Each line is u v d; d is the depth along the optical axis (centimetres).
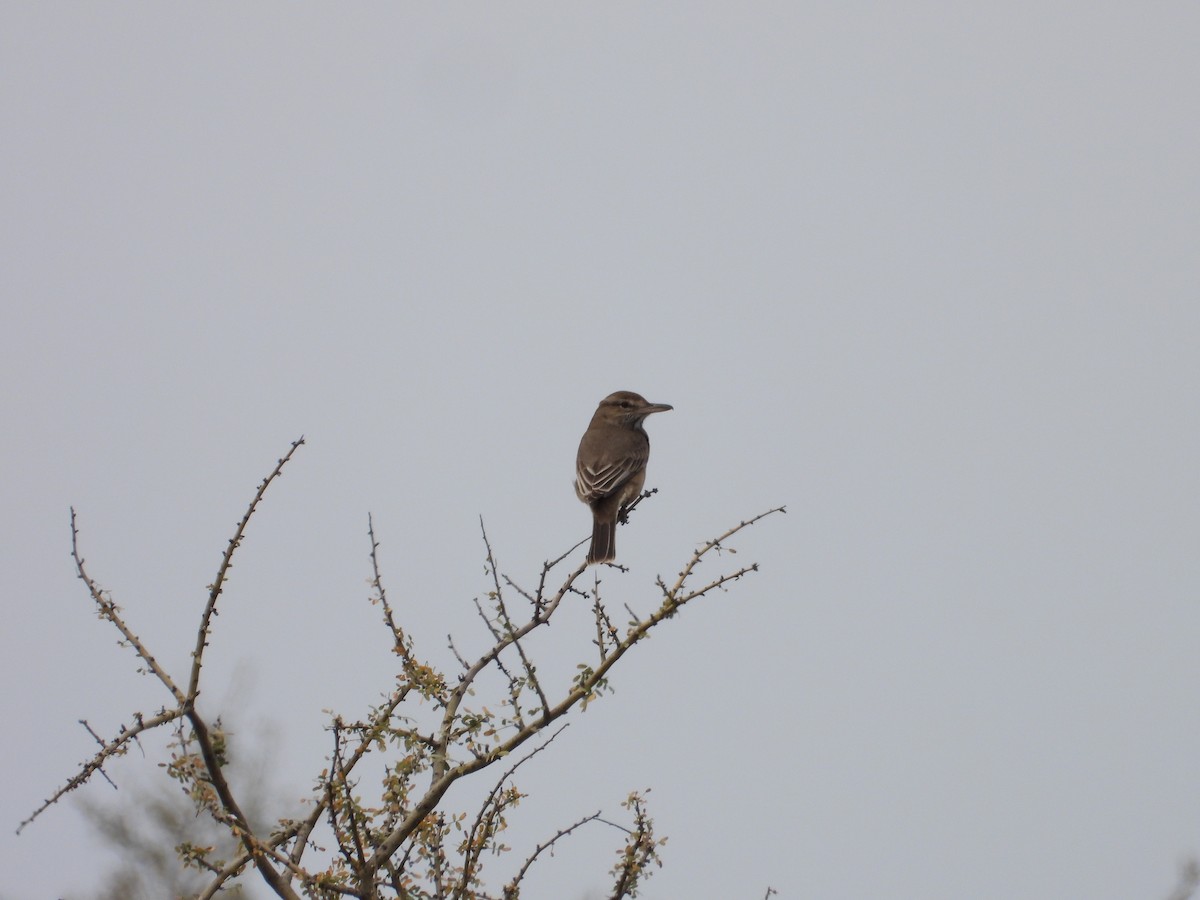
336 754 1089
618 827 1152
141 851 1703
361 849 1064
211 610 1074
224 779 1066
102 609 1070
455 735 1184
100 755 1048
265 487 1093
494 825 1143
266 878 1077
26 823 1041
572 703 1161
